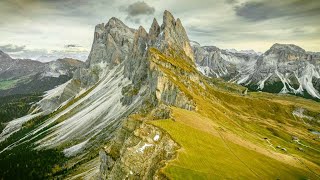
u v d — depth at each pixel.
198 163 85.88
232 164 92.38
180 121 115.62
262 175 93.12
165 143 93.56
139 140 98.19
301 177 106.94
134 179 88.38
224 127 153.50
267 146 159.50
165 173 78.69
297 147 199.25
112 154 120.00
